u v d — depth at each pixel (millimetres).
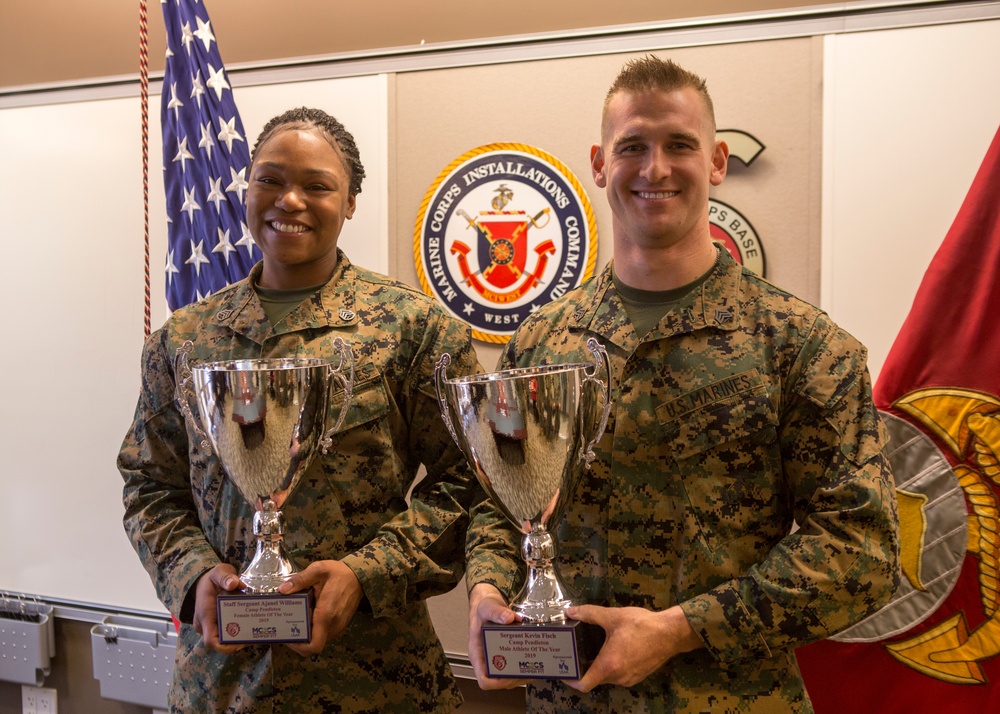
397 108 1982
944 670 1607
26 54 2338
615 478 1136
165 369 1462
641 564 1115
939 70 1650
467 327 1474
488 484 1112
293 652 1301
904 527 1641
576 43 1852
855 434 1062
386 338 1393
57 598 2338
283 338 1379
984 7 1623
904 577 1637
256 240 1411
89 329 2273
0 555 2387
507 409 1071
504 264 1912
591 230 1852
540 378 1066
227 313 1432
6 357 2357
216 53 1968
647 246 1161
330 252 1454
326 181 1383
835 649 1676
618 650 991
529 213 1893
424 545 1319
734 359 1109
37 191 2307
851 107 1698
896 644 1639
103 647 2258
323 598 1207
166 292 1980
